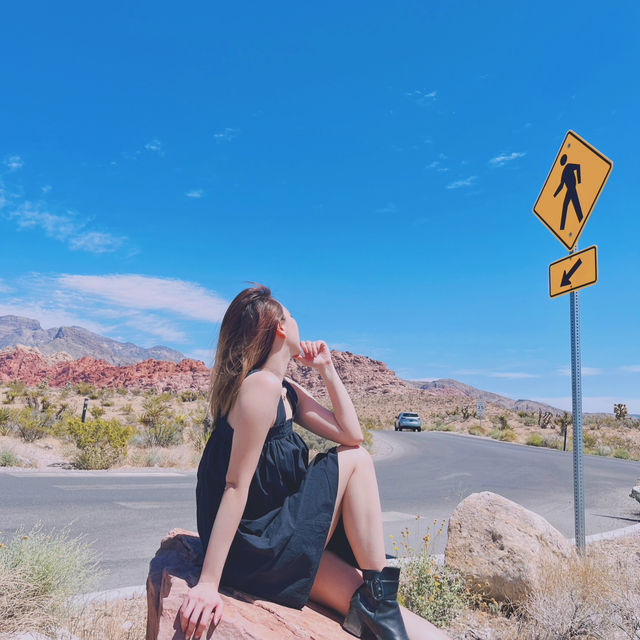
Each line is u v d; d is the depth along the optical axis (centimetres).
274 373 226
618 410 5653
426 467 1908
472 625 435
